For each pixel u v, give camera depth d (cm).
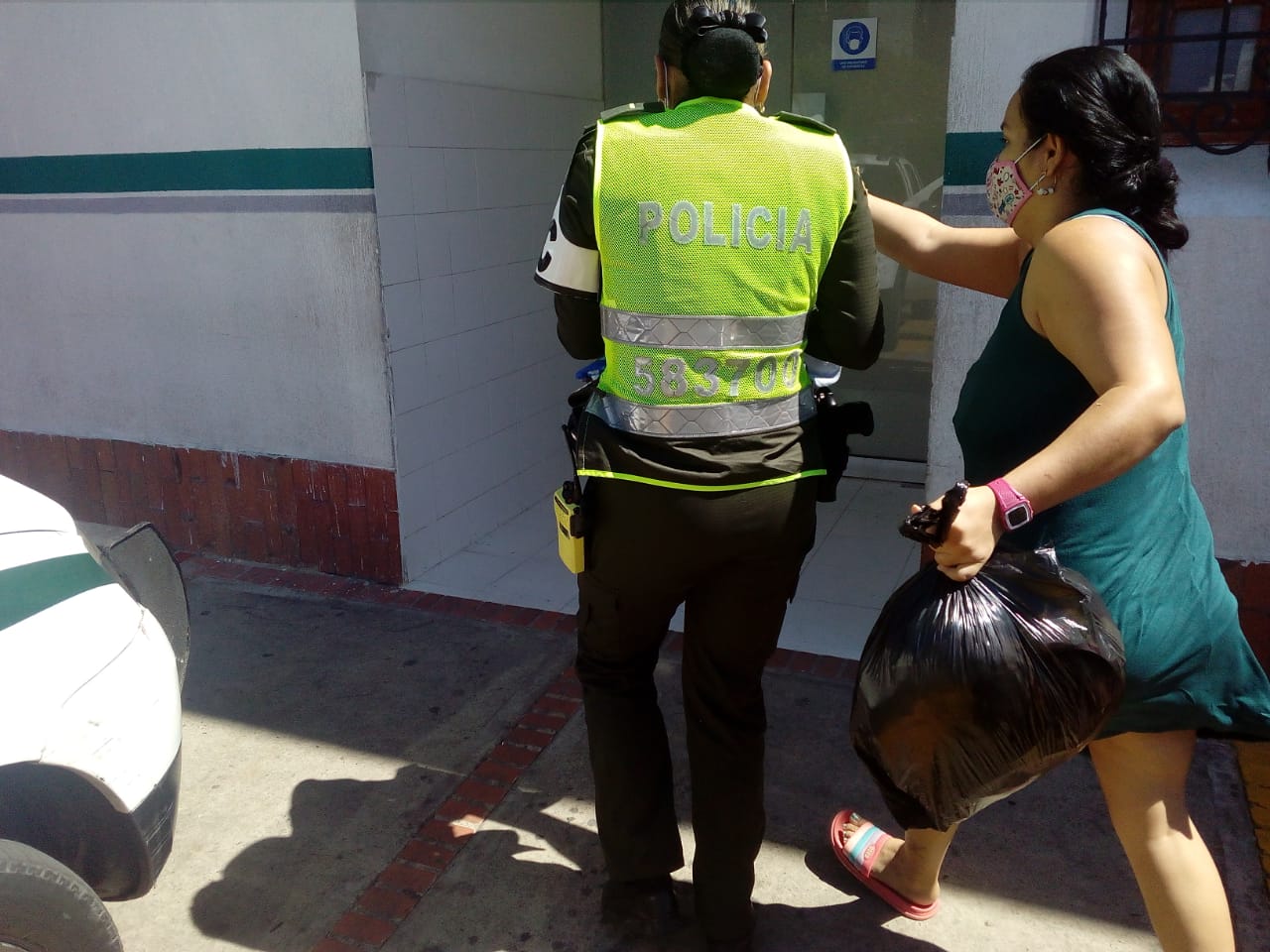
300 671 373
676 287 197
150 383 466
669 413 202
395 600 427
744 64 196
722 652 222
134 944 250
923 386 564
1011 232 227
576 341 220
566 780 309
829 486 224
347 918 258
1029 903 258
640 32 561
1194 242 315
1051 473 158
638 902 246
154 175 432
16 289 481
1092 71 180
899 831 285
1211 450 328
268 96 401
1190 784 297
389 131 399
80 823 206
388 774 313
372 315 410
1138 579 184
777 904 260
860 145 541
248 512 460
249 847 283
